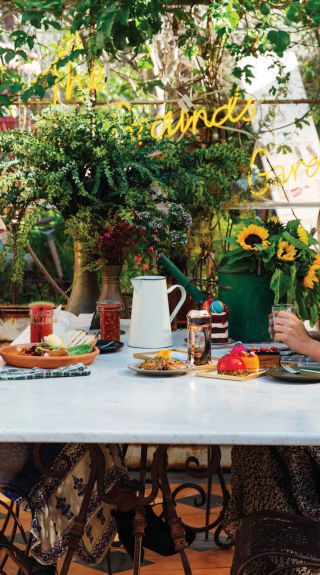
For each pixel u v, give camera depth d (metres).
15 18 5.10
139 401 2.18
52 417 1.99
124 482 2.48
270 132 4.85
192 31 4.64
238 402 2.16
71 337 2.89
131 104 4.65
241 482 2.62
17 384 2.42
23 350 2.75
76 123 3.73
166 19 4.88
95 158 3.72
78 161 3.71
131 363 2.73
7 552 2.21
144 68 5.00
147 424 1.91
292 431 1.85
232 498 2.66
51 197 3.61
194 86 4.81
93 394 2.27
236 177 4.38
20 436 1.86
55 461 2.40
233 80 5.00
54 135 3.75
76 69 4.87
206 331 2.67
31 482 2.43
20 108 4.77
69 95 4.47
